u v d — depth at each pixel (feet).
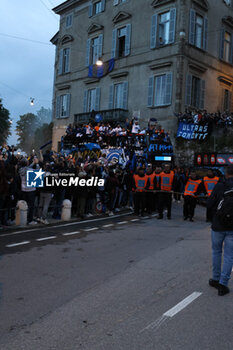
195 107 78.33
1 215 31.65
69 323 12.71
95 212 43.55
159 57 78.64
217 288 16.12
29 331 12.05
